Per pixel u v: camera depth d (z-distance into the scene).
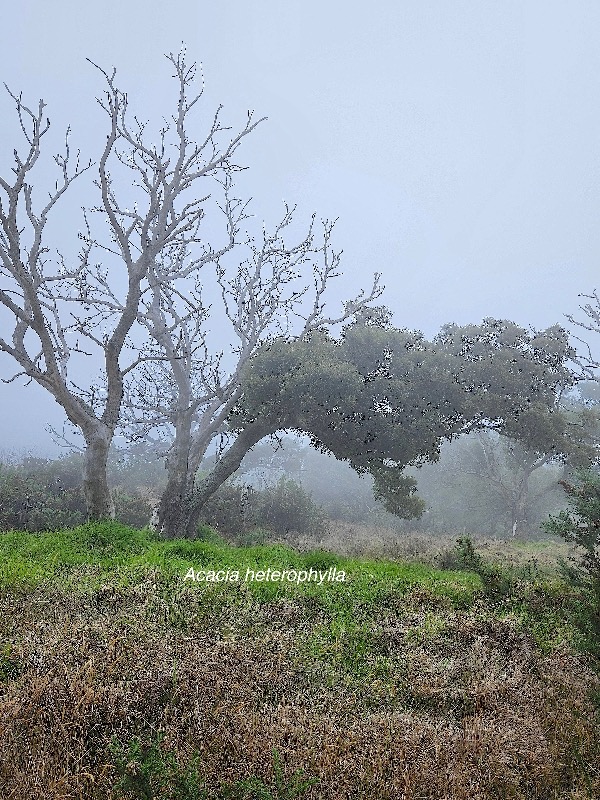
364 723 6.00
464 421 17.56
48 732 5.43
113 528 14.33
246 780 5.00
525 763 5.65
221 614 8.73
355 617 9.37
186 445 18.48
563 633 9.05
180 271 19.52
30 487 20.73
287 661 7.25
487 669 7.47
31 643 6.96
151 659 6.67
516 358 17.59
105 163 16.42
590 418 21.73
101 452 16.36
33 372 15.42
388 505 17.67
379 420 16.17
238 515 22.97
